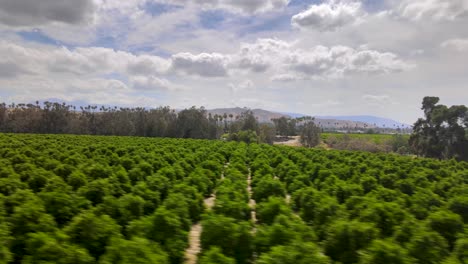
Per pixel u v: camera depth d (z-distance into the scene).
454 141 80.88
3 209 12.93
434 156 84.00
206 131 120.00
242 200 17.61
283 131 165.62
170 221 12.07
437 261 11.24
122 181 20.91
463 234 13.12
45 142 47.69
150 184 19.67
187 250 13.45
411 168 38.31
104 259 9.16
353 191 21.00
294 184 24.11
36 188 19.05
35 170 21.22
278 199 16.11
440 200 20.42
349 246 11.87
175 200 15.72
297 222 13.11
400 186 26.02
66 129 115.88
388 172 34.28
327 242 12.31
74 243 10.51
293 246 10.12
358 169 33.97
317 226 15.06
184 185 18.75
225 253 11.34
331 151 55.69
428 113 86.12
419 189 22.97
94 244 10.80
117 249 9.27
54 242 9.46
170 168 25.67
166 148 45.59
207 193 23.44
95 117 122.50
